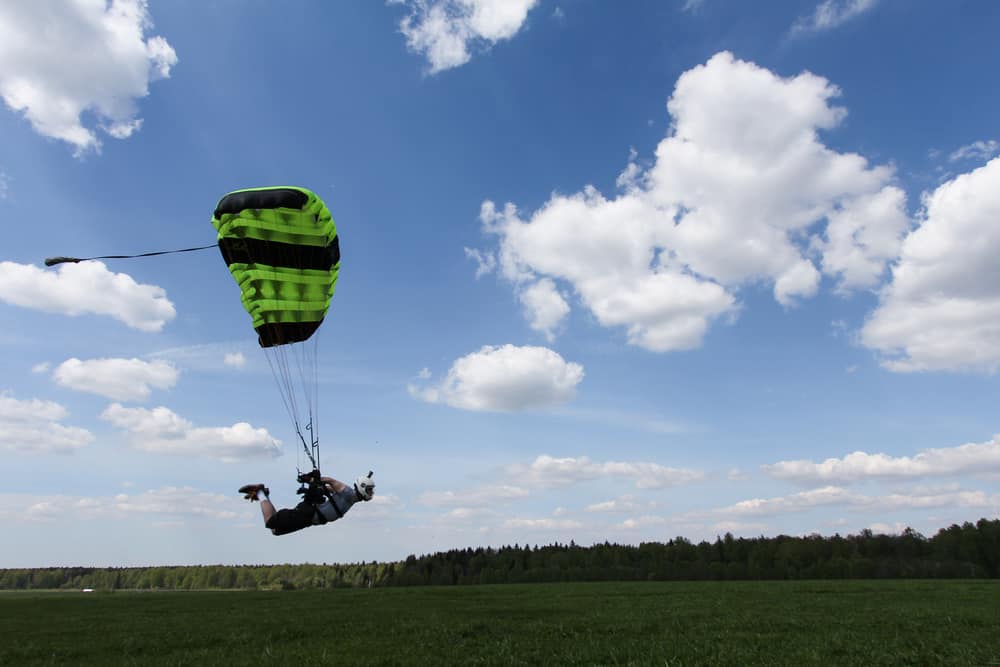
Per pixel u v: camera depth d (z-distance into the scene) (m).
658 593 43.44
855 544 103.56
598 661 12.80
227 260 14.62
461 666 12.46
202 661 13.91
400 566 137.25
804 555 102.62
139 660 14.42
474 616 24.66
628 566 111.69
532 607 29.94
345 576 158.00
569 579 104.06
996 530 90.31
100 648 17.55
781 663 12.25
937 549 95.94
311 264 14.61
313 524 11.65
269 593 60.81
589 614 25.11
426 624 21.12
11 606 45.53
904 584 52.81
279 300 14.44
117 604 44.66
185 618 28.55
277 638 18.56
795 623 20.08
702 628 19.14
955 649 13.66
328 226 14.69
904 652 13.52
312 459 12.04
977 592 38.31
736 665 12.13
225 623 24.52
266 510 11.45
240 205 13.74
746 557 109.38
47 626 26.48
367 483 11.95
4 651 17.08
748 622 20.80
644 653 13.57
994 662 12.41
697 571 98.69
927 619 21.03
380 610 29.16
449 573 121.12
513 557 123.62
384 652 14.41
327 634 19.00
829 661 12.41
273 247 14.26
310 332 15.12
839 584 54.50
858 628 18.55
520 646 15.20
